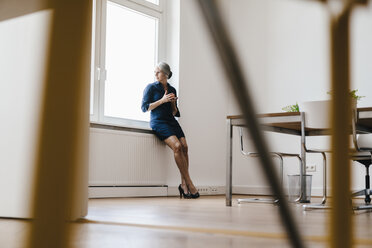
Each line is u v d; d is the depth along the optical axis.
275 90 5.80
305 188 3.93
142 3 5.31
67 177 0.20
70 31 0.21
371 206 3.04
